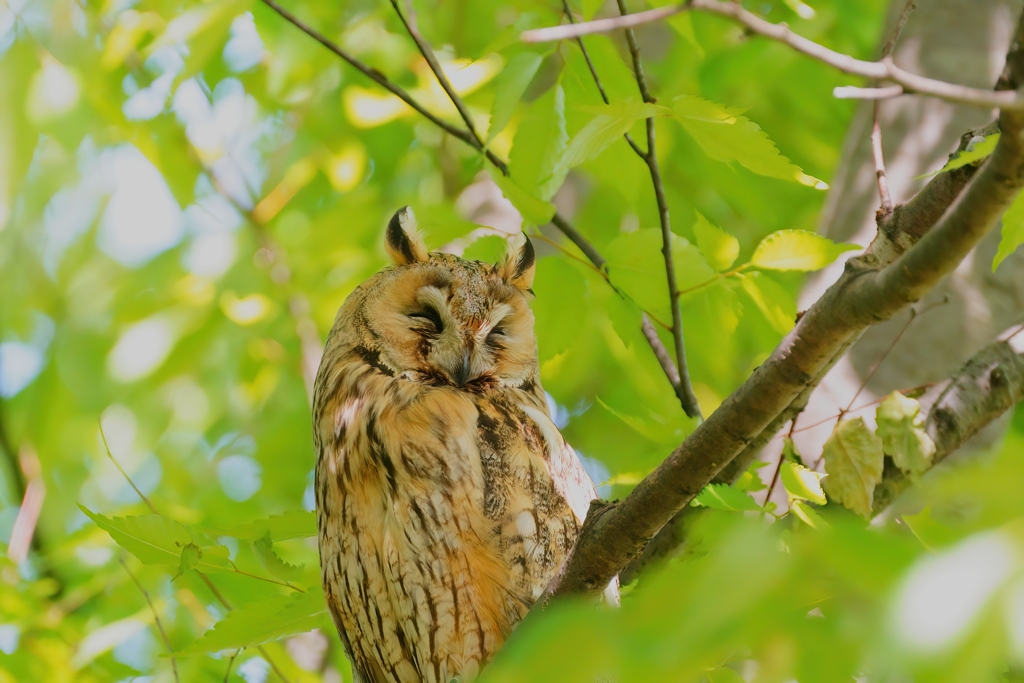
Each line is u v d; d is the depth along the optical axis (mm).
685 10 4055
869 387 7629
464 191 11023
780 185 13516
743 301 8500
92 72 10883
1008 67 3963
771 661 2889
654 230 7082
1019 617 1999
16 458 13180
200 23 10609
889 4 9523
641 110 5348
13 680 8367
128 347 12117
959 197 3803
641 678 2387
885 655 2094
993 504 2279
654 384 11250
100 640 8711
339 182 12617
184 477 14484
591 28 4188
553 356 7641
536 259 7816
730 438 4465
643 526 4684
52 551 10344
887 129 8578
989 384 6555
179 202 12305
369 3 12305
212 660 9102
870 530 2506
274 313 12352
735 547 2523
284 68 11383
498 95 6758
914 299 4012
